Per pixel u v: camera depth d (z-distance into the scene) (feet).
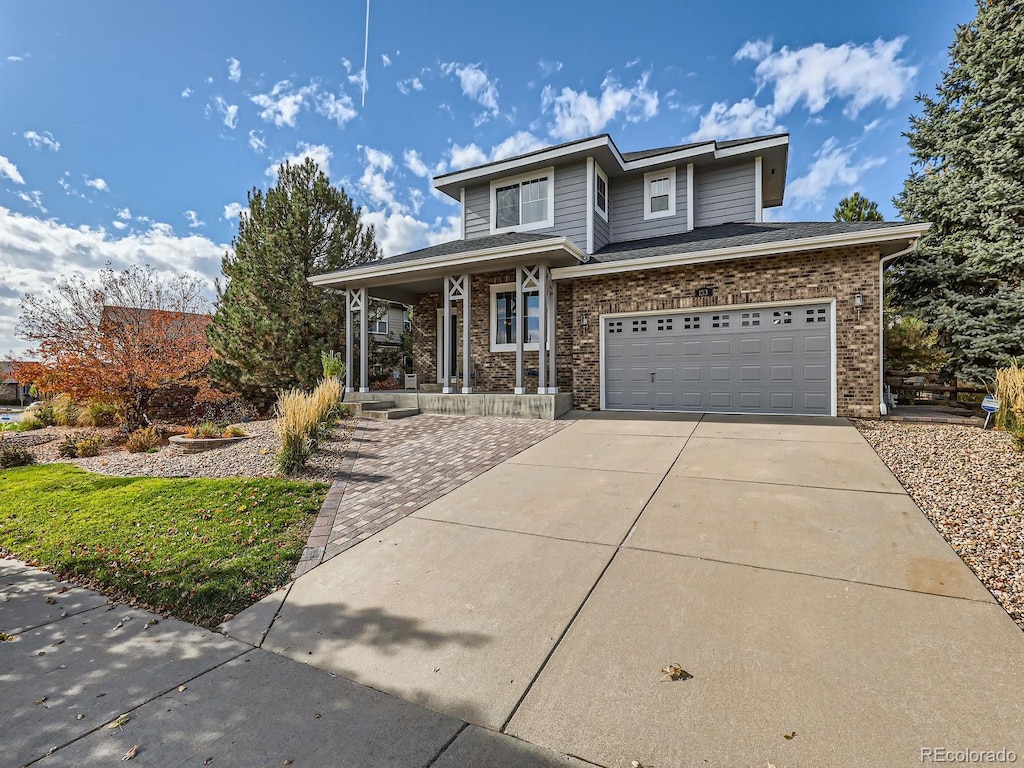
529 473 20.75
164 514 17.58
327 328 52.44
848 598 10.04
